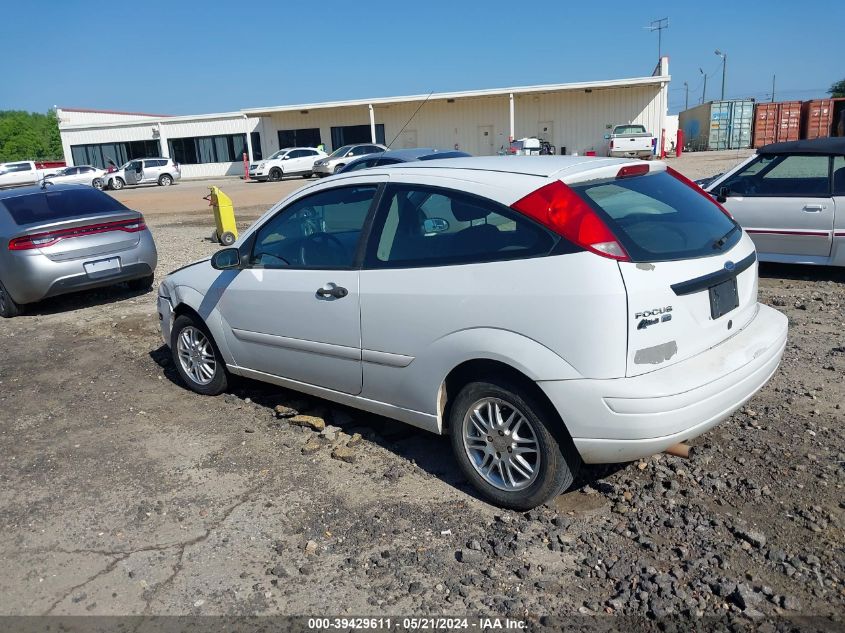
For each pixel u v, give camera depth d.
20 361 6.57
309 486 3.94
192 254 12.41
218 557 3.32
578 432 3.16
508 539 3.33
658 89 37.00
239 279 4.75
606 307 3.01
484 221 3.43
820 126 39.53
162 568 3.26
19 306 8.31
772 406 4.60
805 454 3.96
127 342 7.01
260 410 5.05
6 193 8.68
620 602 2.87
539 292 3.16
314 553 3.31
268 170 35.72
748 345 3.49
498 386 3.42
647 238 3.23
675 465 3.89
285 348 4.50
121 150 46.16
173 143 45.53
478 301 3.37
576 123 38.59
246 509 3.73
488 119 39.72
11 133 95.81
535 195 3.29
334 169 32.41
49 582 3.20
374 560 3.24
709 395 3.17
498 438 3.53
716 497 3.58
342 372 4.17
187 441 4.60
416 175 3.83
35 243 7.93
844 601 2.82
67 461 4.40
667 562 3.11
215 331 5.02
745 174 8.29
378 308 3.82
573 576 3.06
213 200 13.17
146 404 5.30
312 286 4.20
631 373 3.06
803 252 7.87
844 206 7.51
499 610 2.87
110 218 8.46
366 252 3.94
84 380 5.94
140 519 3.68
